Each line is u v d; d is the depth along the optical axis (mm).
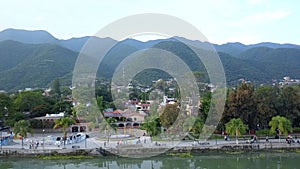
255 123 67750
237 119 58594
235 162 48938
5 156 53250
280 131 61219
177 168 45125
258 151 55375
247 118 65812
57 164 49094
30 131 63750
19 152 53562
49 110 89000
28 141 62531
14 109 81938
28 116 86938
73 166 47281
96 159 50562
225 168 45281
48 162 50500
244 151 54875
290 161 49312
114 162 48750
